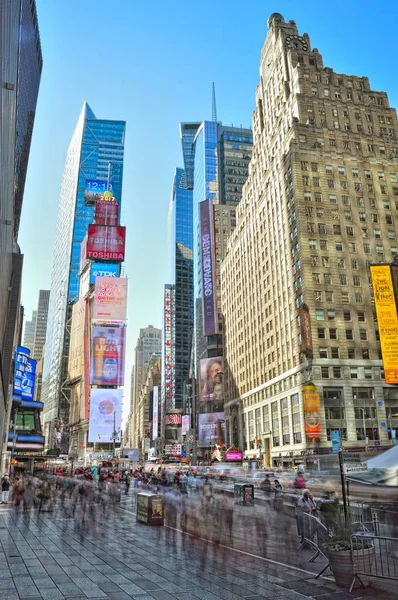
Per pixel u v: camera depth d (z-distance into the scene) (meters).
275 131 105.62
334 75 102.75
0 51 15.62
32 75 72.81
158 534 18.75
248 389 112.31
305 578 11.52
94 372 158.62
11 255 46.53
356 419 76.19
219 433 131.12
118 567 12.74
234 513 25.45
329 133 95.00
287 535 18.11
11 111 23.78
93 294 182.38
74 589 10.45
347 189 91.50
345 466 13.62
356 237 88.38
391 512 20.20
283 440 88.19
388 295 34.97
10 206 32.81
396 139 98.69
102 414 152.75
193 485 41.47
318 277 83.81
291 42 109.94
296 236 87.62
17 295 54.03
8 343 50.59
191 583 11.02
